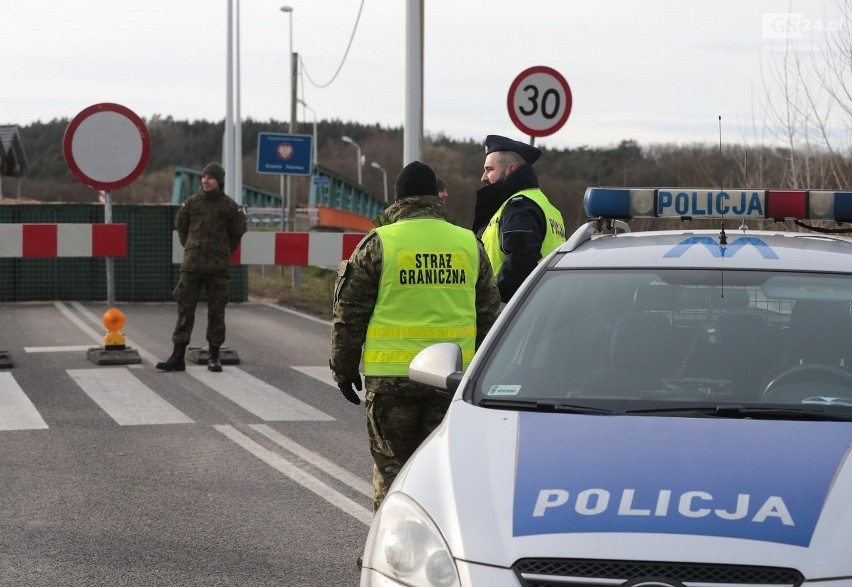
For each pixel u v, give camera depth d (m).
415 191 10.70
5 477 14.12
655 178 44.25
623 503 6.40
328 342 26.98
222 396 19.84
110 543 11.52
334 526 12.15
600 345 8.43
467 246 10.65
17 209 35.16
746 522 6.19
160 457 15.24
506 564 6.18
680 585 5.96
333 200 128.88
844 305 8.51
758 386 7.99
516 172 13.98
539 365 8.33
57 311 32.09
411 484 6.99
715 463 6.75
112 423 17.44
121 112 23.33
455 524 6.48
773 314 8.54
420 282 10.41
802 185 30.77
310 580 10.44
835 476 6.61
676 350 8.31
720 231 10.01
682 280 8.84
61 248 23.16
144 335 27.47
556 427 7.36
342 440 16.41
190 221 22.38
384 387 10.35
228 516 12.48
